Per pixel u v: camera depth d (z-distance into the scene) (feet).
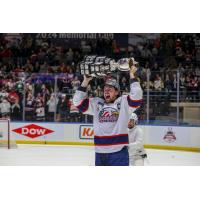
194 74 53.42
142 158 25.12
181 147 47.19
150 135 48.62
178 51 67.82
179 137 47.29
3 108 53.42
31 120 53.31
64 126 51.93
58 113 52.65
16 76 53.72
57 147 49.47
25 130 53.01
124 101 15.80
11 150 46.21
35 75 53.36
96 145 15.98
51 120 52.90
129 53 70.44
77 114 52.21
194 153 45.01
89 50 71.41
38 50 71.05
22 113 53.26
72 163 37.06
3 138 49.11
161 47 68.80
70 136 51.80
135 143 24.90
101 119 15.88
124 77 53.26
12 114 53.42
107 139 15.71
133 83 15.64
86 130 51.29
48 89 53.11
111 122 15.74
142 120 49.49
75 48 71.77
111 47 71.05
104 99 16.35
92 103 16.33
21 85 53.47
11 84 53.57
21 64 69.77
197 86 52.39
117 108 15.79
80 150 46.73
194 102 50.49
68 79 53.36
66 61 70.03
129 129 25.25
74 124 51.62
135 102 15.51
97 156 15.99
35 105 53.16
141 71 51.67
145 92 50.70
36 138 52.75
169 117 49.47
